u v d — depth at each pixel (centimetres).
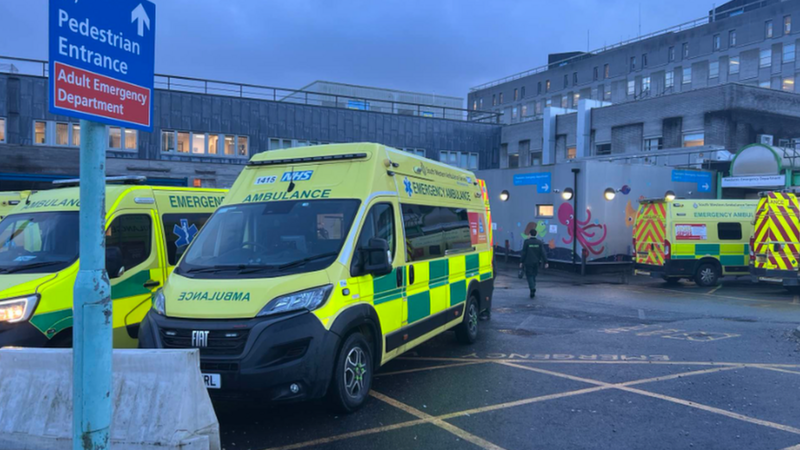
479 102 9294
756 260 1498
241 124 2722
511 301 1316
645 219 1730
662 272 1661
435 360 752
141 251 675
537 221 2175
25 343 524
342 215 548
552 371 694
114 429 393
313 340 470
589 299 1359
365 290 538
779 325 1014
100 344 276
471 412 542
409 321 627
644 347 829
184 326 464
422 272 661
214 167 2619
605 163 2009
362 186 574
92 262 275
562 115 3966
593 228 1989
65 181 739
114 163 2431
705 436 480
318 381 471
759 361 745
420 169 715
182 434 388
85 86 263
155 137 2541
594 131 3800
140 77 295
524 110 8431
